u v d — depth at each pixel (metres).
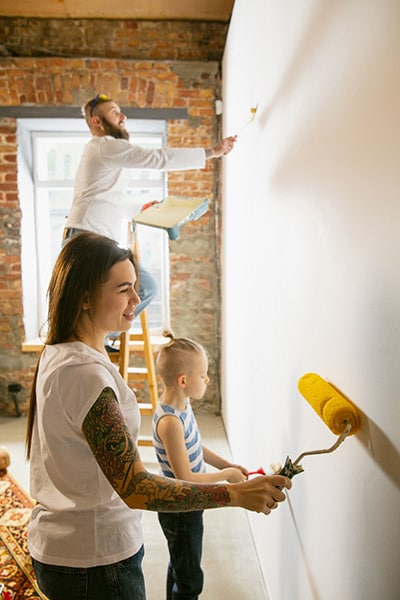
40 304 4.16
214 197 3.78
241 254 2.55
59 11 3.51
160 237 4.13
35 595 1.49
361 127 0.86
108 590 0.97
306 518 1.30
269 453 1.79
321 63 1.10
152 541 2.29
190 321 3.91
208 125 3.71
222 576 2.02
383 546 0.80
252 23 2.10
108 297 1.00
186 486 0.84
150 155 2.18
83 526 0.96
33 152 4.02
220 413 3.95
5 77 3.59
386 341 0.77
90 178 2.26
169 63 3.63
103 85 3.63
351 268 0.93
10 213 3.74
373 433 0.83
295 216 1.36
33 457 1.04
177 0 3.41
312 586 1.25
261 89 1.88
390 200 0.75
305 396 1.06
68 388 0.90
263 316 1.89
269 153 1.73
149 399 4.01
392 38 0.73
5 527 1.85
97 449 0.86
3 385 3.92
